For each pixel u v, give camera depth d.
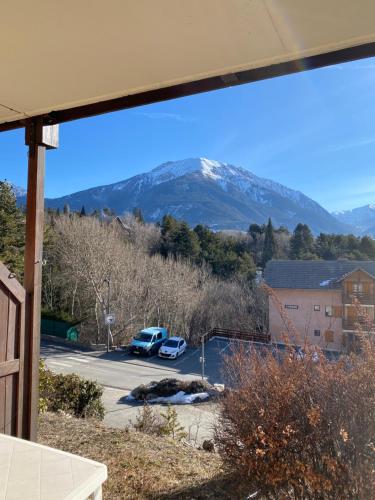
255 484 2.73
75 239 22.95
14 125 2.88
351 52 1.76
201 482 3.18
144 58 1.89
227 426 3.11
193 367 16.62
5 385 2.70
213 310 25.20
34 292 2.87
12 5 1.51
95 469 1.68
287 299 20.25
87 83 2.17
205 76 2.07
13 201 18.27
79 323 21.66
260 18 1.54
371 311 3.10
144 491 2.93
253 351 3.23
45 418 4.75
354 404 2.45
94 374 14.70
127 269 23.83
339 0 1.41
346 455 2.44
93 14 1.56
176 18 1.56
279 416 2.63
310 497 2.51
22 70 2.03
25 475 1.62
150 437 4.55
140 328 22.69
